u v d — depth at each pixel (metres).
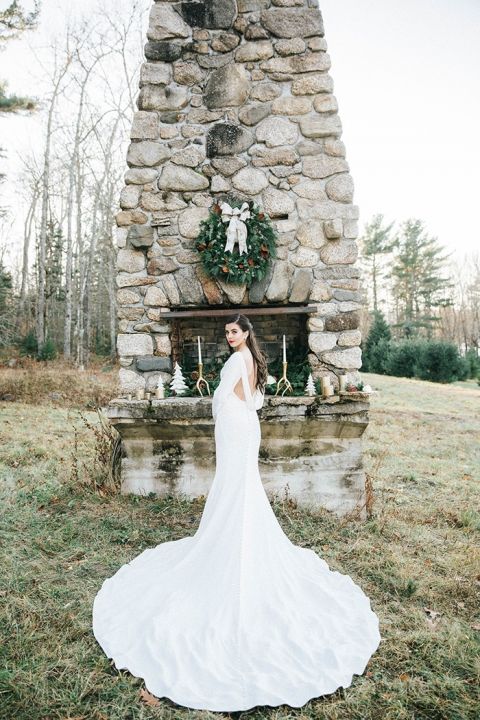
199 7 4.91
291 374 5.12
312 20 4.87
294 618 2.63
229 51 4.90
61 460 5.81
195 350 6.05
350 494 4.66
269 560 2.81
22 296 26.42
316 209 4.85
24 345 19.09
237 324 3.11
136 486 4.78
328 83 4.84
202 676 2.24
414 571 3.45
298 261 4.86
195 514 4.39
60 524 4.06
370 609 2.91
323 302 4.88
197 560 2.82
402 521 4.44
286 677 2.25
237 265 4.70
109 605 2.83
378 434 8.44
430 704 2.23
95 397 10.80
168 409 4.55
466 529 4.25
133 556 3.56
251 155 4.88
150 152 4.92
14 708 2.12
